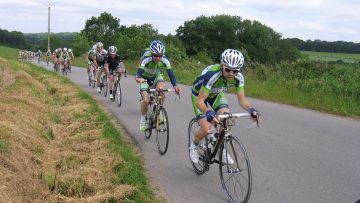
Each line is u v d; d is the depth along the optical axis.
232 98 12.30
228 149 4.44
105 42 81.94
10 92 8.87
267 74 15.63
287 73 14.91
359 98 10.62
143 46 28.48
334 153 6.23
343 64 14.39
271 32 68.94
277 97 12.15
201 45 68.94
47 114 7.81
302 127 8.10
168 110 9.90
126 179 4.67
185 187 4.84
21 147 4.98
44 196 4.01
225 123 4.43
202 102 4.58
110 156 5.33
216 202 4.41
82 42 51.81
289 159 5.92
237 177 4.36
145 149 6.44
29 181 4.22
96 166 4.97
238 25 70.00
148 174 5.28
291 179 5.09
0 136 5.11
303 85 12.67
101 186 4.35
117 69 11.01
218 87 4.69
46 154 5.43
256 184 4.91
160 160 5.89
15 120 6.18
